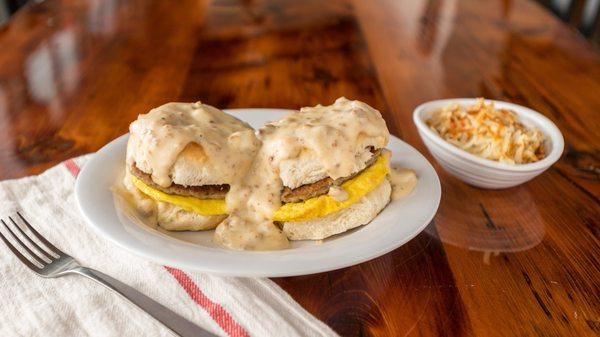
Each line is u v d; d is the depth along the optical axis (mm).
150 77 740
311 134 464
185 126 474
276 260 409
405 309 411
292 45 838
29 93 694
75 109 664
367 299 418
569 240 480
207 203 473
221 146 468
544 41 875
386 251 421
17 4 1150
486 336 392
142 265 440
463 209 516
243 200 469
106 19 920
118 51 807
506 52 835
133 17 933
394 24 928
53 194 517
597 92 732
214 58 794
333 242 451
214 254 414
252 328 394
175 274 432
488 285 432
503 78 761
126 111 662
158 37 856
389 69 774
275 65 778
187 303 412
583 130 644
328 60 794
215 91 708
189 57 796
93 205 451
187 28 894
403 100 696
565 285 434
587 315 409
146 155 459
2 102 674
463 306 414
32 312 401
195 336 382
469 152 550
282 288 427
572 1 1142
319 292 424
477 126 553
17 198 511
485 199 530
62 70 750
